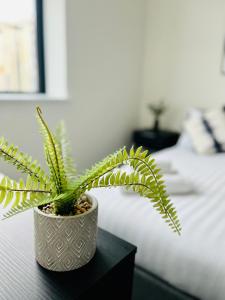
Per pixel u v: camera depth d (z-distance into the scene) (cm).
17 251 37
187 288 51
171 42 153
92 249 36
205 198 70
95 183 32
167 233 55
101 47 131
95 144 141
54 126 115
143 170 30
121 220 60
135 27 151
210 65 143
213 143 120
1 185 29
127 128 165
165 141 146
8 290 31
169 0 149
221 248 50
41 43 120
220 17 135
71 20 112
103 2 126
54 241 32
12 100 97
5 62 114
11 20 112
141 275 58
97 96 135
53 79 122
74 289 32
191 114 138
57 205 33
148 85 167
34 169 32
